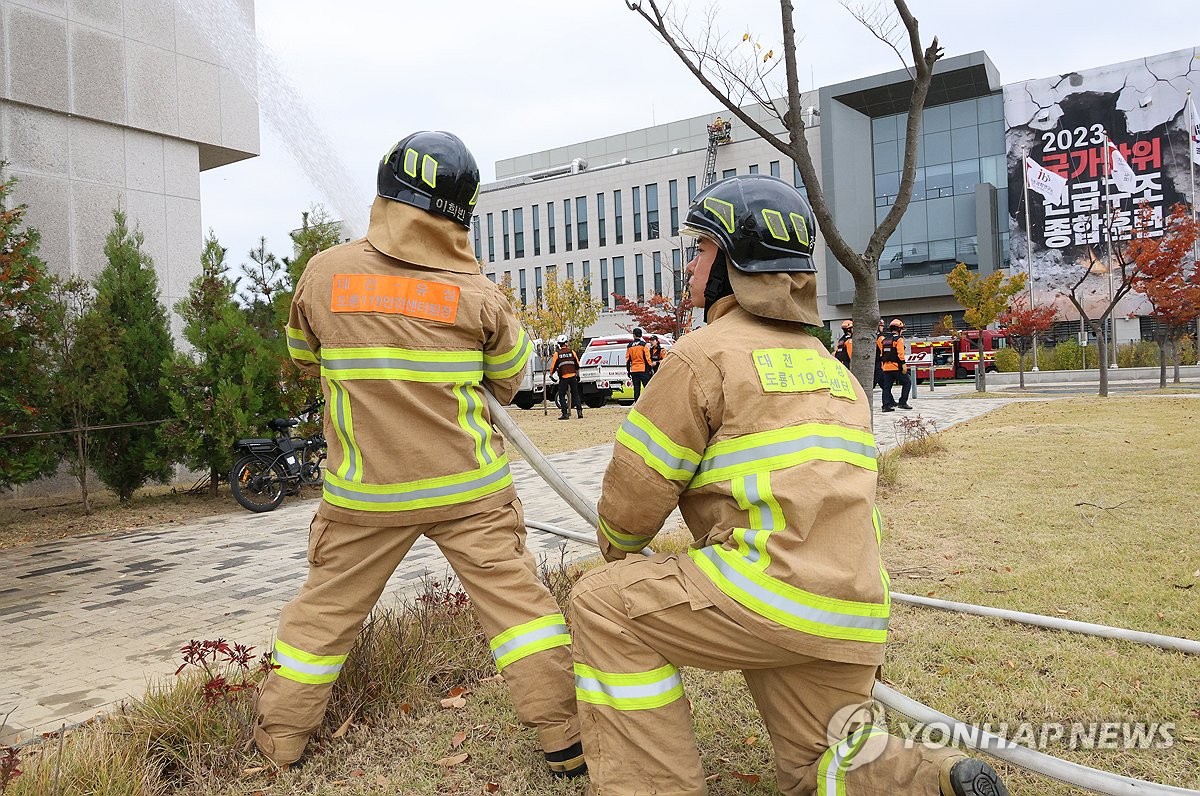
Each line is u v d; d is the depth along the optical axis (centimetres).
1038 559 523
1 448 791
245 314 971
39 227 971
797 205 221
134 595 521
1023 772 275
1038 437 1102
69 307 862
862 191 4644
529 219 5762
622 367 2317
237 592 523
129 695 341
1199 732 294
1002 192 4334
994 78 4400
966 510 676
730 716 320
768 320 221
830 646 194
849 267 664
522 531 287
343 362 265
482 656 364
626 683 214
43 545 695
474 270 283
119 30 1038
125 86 1041
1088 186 4056
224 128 1159
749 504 199
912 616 429
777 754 220
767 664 202
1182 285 2100
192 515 832
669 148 5988
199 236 1134
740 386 203
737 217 216
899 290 4500
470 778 280
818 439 202
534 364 2447
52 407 815
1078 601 438
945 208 4478
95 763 261
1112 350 3116
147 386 904
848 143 4550
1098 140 4031
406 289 265
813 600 192
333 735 303
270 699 279
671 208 5172
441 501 267
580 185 5531
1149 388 2259
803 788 212
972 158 4400
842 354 1731
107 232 1034
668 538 602
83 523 795
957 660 367
